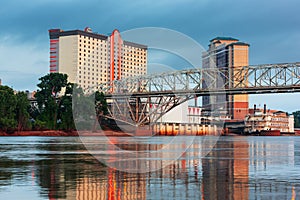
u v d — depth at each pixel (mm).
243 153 46469
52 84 154875
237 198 17594
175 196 18062
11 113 129875
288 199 17375
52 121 148750
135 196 18078
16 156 40531
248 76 128250
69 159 36406
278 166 30641
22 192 19000
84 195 18312
